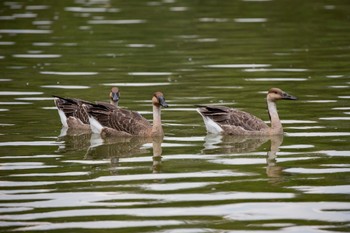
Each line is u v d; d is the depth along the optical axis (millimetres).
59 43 36750
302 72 30328
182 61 32812
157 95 21938
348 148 20156
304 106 25016
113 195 16656
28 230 14703
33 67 31531
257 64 32000
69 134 22359
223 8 47438
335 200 16203
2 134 21984
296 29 40344
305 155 19656
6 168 18688
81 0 51094
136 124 22234
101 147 20906
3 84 28391
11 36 38344
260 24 41906
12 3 49438
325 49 35000
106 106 22750
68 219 15266
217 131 22266
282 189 16938
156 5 48656
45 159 19516
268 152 20094
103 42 37031
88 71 30828
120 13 45500
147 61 32812
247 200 16266
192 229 14703
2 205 16047
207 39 37750
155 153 20188
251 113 24375
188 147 20781
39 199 16422
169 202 16188
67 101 23516
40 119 23766
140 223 15023
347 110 24297
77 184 17422
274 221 15086
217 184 17359
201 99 26188
